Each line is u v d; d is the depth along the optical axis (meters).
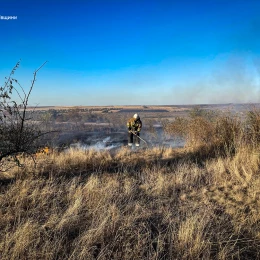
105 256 3.31
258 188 5.23
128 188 5.17
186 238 3.57
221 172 6.19
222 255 3.36
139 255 3.34
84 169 6.48
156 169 6.48
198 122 8.94
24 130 4.54
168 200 4.90
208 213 4.37
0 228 3.65
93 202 4.51
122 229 3.76
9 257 3.09
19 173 5.50
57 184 5.27
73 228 3.80
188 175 6.06
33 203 4.39
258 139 7.71
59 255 3.24
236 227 3.99
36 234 3.53
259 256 3.47
